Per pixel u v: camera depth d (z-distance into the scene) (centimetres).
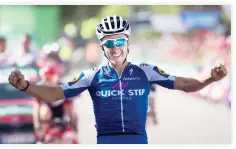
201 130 1534
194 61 2452
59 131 1183
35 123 1186
